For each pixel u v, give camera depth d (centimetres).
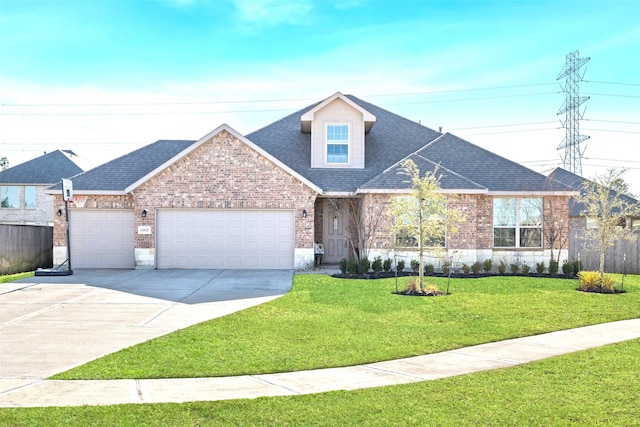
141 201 2002
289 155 2292
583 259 2203
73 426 534
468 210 1938
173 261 2017
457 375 724
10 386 668
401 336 962
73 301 1312
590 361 787
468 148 2248
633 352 842
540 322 1090
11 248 2020
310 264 2006
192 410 583
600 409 584
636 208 1734
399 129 2508
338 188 2075
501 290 1466
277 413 575
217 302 1300
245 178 2011
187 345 882
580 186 2533
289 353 841
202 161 2011
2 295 1400
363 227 1962
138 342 903
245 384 685
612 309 1220
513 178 2055
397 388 661
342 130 2225
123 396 632
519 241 2014
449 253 1927
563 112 4922
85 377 707
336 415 569
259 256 2020
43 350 849
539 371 736
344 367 770
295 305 1249
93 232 2083
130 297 1375
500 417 562
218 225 2019
